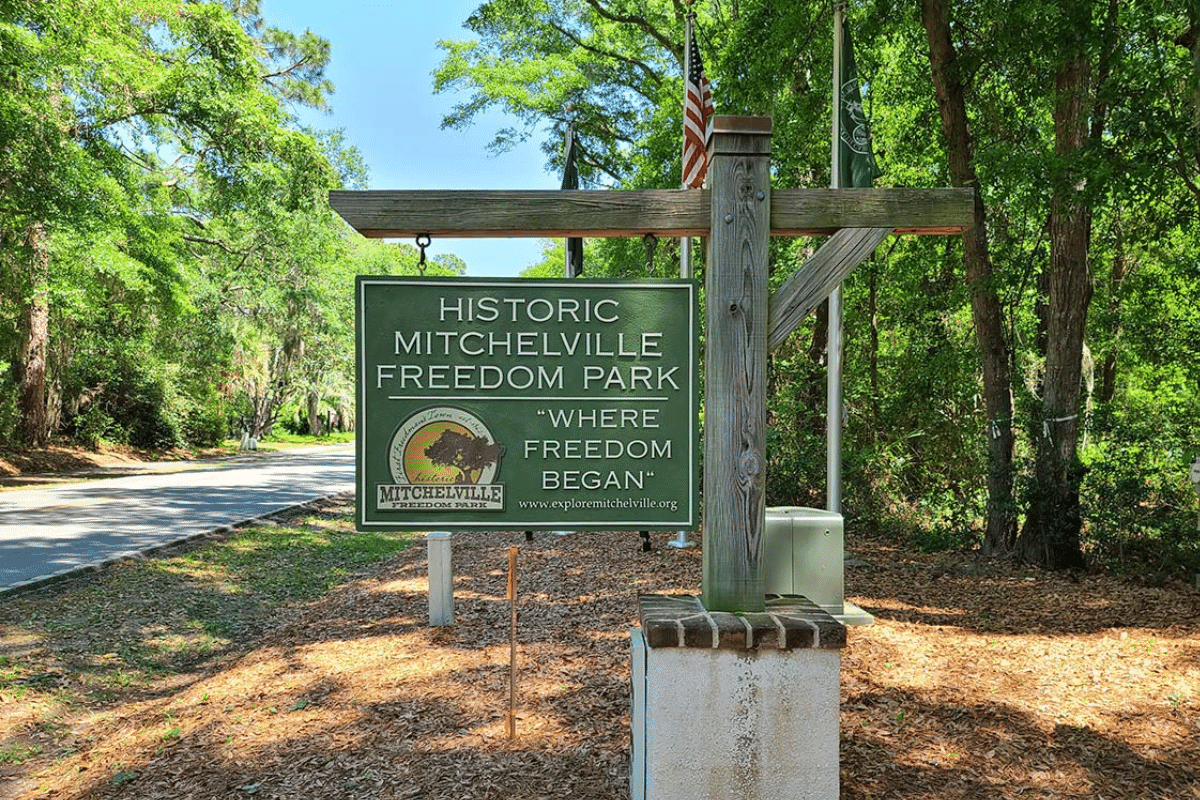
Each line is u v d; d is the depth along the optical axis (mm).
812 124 14117
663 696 3508
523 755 4824
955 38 11375
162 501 18875
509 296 3846
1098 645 6711
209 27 22516
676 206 3781
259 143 23547
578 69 23734
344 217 3736
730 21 16438
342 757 4926
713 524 3740
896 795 4258
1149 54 9656
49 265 21625
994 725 5109
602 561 10828
